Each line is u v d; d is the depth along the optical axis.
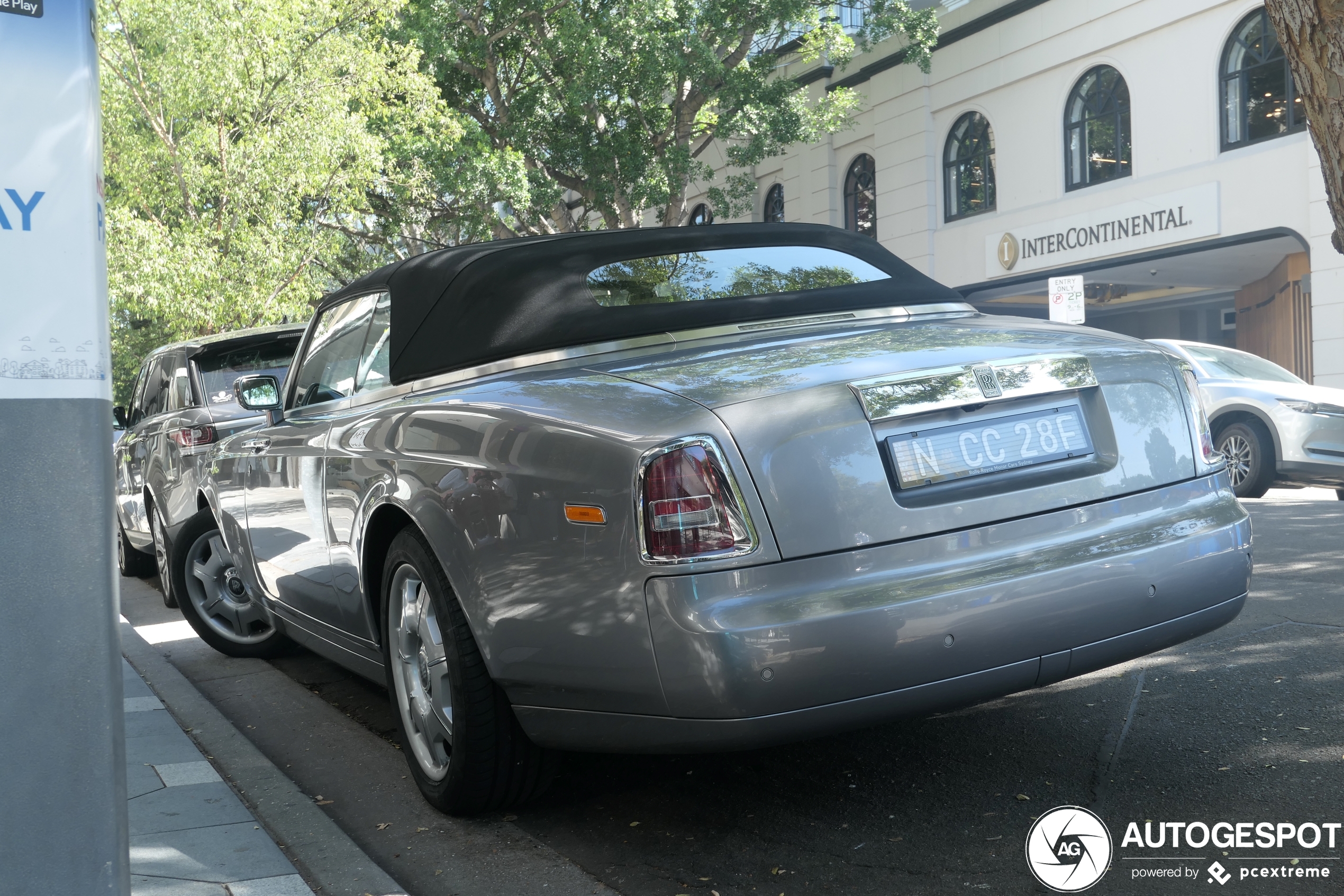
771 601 2.46
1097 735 3.47
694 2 20.44
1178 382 3.12
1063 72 20.64
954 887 2.55
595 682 2.64
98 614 1.74
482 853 2.96
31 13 1.71
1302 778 3.00
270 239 16.20
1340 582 5.44
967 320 3.46
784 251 3.66
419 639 3.33
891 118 24.23
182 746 3.76
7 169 1.69
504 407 2.94
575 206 29.58
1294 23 5.93
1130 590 2.76
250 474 4.68
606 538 2.57
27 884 1.70
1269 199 17.36
